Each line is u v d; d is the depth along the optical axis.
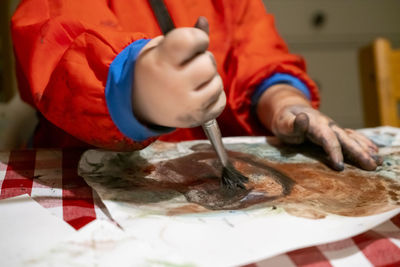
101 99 0.36
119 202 0.36
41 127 0.70
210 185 0.41
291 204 0.36
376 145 0.56
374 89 0.86
